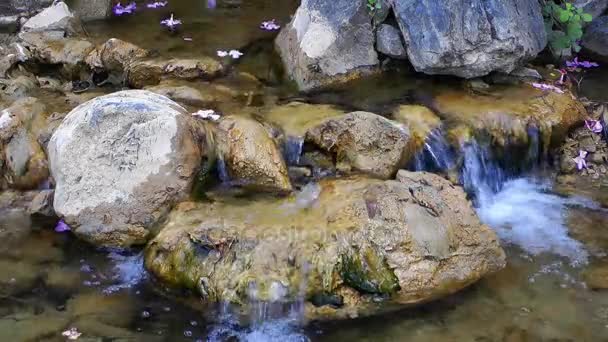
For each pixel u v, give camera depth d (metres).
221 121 4.04
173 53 4.48
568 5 4.42
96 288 3.77
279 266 3.69
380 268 3.71
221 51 4.52
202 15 4.78
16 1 4.72
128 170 3.86
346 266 3.70
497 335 3.68
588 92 4.43
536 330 3.70
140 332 3.67
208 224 3.76
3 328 3.67
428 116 4.14
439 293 3.75
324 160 4.05
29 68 4.41
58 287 3.78
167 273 3.74
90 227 3.86
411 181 3.87
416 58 4.27
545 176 4.21
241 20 4.75
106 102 3.92
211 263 3.71
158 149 3.86
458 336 3.67
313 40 4.34
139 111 3.88
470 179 4.12
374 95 4.29
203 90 4.27
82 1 4.71
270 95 4.28
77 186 3.86
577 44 4.60
